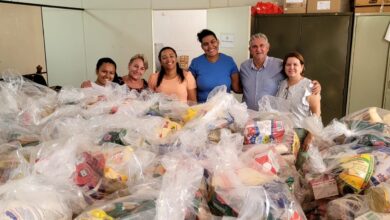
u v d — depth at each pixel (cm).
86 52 542
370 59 386
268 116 122
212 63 266
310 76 412
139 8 517
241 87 270
